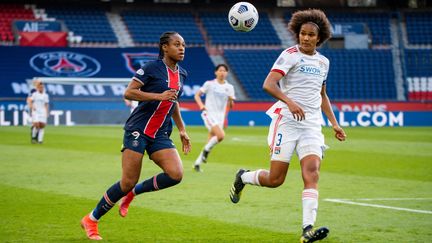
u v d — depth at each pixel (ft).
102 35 404.98
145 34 412.98
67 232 79.51
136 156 74.90
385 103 366.84
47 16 407.85
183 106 352.28
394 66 410.11
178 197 107.04
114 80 342.23
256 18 87.66
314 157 73.20
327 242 74.59
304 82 74.74
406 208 97.35
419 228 82.64
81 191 112.88
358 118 362.53
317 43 77.20
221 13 433.48
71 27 403.75
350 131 307.99
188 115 352.28
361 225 84.48
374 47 426.92
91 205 98.68
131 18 419.74
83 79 339.36
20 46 381.60
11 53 377.71
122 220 87.71
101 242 74.49
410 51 413.59
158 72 75.72
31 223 84.94
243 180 82.02
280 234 79.10
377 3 442.91
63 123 345.72
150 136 75.66
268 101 360.48
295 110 71.20
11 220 86.84
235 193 84.28
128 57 391.45
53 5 412.77
